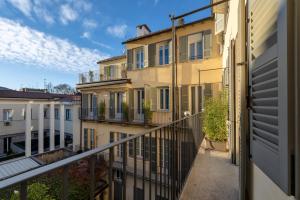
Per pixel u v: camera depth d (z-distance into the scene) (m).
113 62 14.16
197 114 4.52
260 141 1.20
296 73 0.72
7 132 16.77
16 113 17.59
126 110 11.07
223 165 3.69
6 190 0.56
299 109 0.72
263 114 1.14
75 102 14.30
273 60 0.96
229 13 4.45
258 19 1.24
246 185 1.81
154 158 1.70
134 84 11.09
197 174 3.23
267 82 1.06
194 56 9.05
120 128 11.20
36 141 18.64
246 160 1.79
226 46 5.57
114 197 1.19
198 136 4.65
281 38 0.82
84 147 12.97
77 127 13.81
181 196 2.49
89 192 0.88
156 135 1.71
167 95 9.90
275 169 0.92
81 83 13.18
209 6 3.99
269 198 1.18
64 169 0.74
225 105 5.17
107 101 12.25
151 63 10.44
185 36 9.28
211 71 8.49
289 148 0.77
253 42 1.38
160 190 1.74
